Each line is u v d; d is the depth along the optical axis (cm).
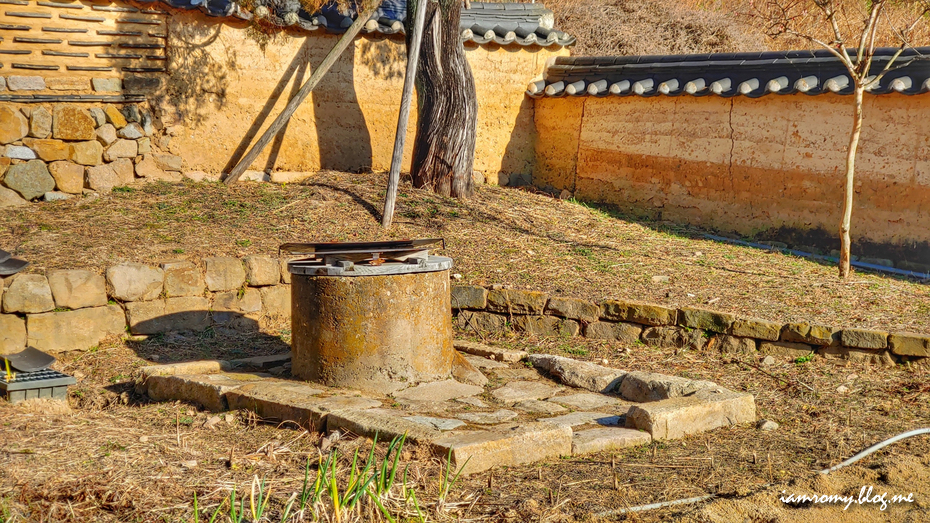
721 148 1015
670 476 405
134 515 346
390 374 538
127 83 923
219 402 504
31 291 605
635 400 547
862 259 907
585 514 355
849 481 399
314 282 536
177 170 972
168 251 728
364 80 1077
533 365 628
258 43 1005
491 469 409
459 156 998
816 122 935
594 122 1131
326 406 469
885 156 885
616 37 1524
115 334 649
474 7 1153
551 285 750
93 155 902
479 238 870
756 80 977
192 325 687
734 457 435
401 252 567
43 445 418
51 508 344
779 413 520
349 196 946
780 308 682
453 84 992
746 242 970
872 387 557
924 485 395
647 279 768
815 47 1190
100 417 486
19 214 813
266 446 432
